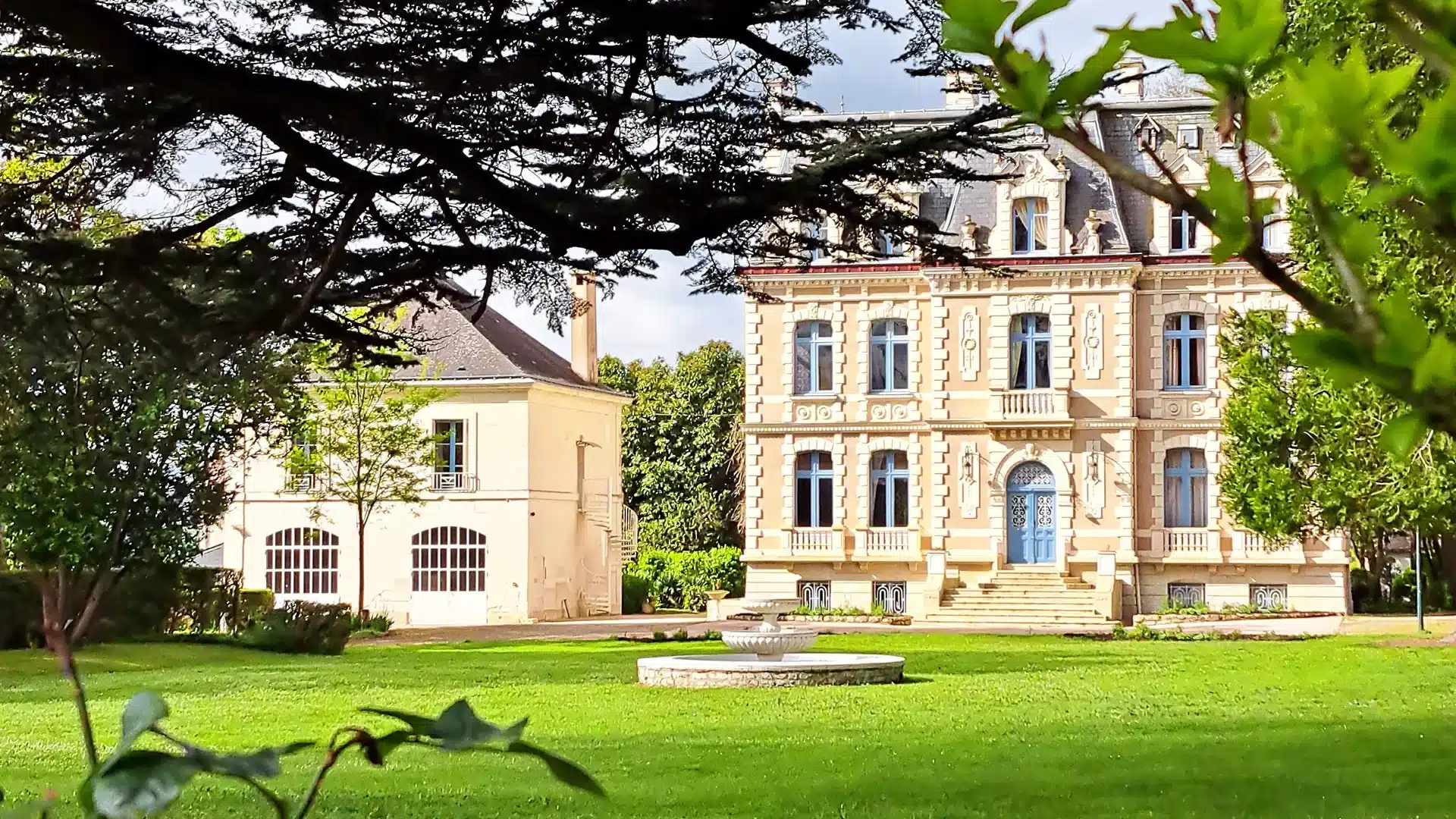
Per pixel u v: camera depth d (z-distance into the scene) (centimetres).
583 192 984
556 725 1806
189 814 1167
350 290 1045
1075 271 4366
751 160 996
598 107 945
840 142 998
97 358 1162
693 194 945
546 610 5122
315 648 3191
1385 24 154
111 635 3120
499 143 971
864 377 4534
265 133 938
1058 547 4366
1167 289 4391
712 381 6938
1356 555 4834
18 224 1001
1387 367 151
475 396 5078
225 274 1015
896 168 965
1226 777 1305
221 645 3194
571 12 882
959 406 4453
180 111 941
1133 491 4344
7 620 2858
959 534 4434
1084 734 1650
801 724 1786
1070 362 4388
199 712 1966
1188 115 4441
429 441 4494
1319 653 2858
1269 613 4172
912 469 4491
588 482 5462
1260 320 3148
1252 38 156
